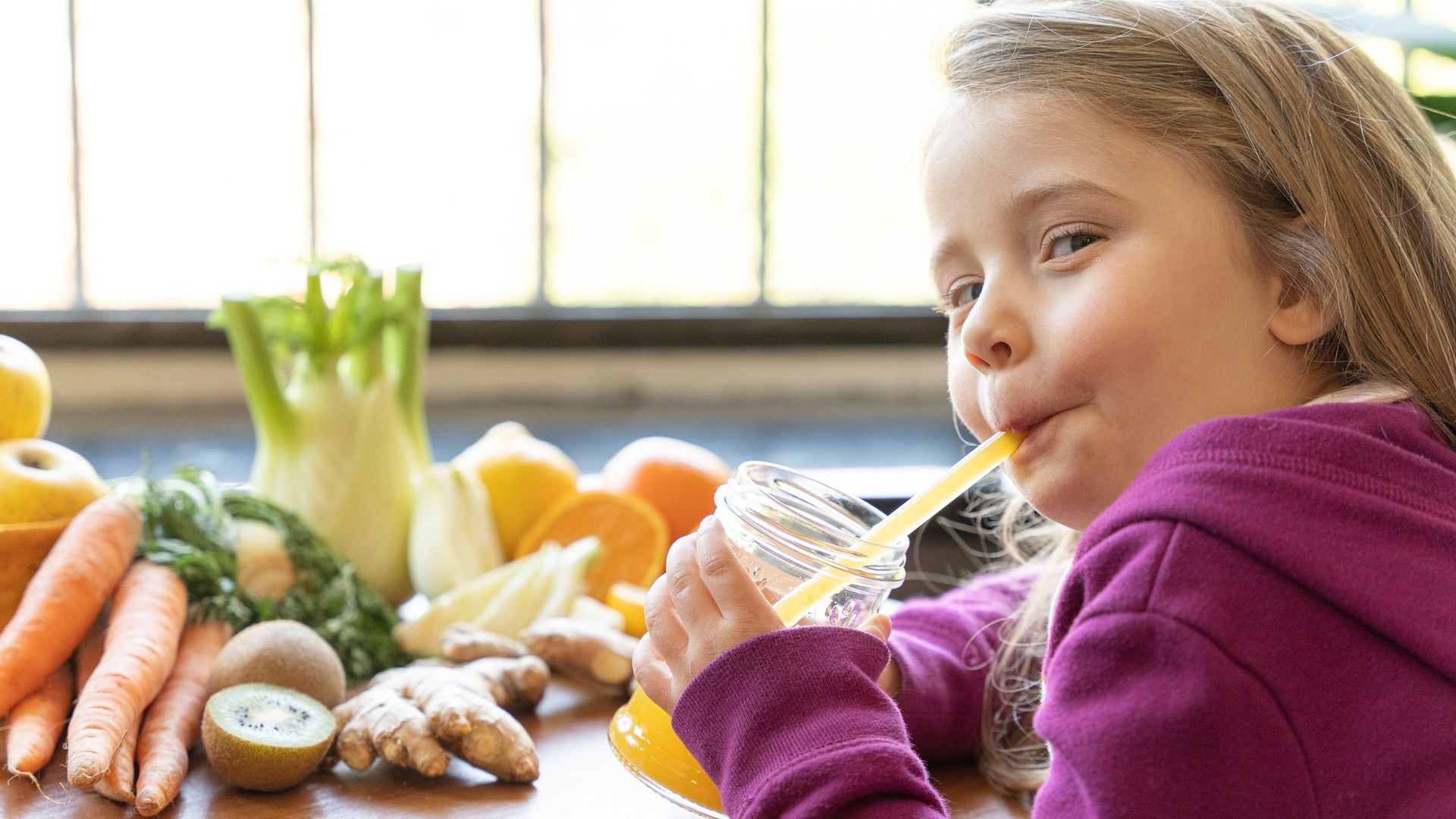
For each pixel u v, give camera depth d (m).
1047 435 0.54
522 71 1.82
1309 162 0.54
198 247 1.77
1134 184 0.53
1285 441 0.49
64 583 0.72
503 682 0.77
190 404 1.73
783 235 1.93
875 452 1.62
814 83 1.89
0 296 1.73
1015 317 0.54
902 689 0.70
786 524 0.58
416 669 0.76
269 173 1.78
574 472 1.05
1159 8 0.57
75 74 1.71
